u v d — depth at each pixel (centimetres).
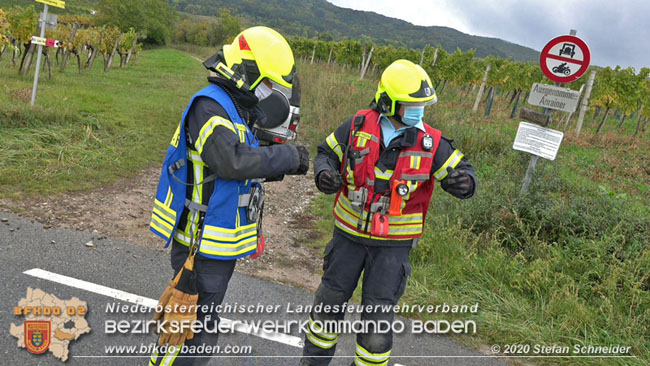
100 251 419
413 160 253
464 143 1009
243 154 208
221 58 226
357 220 264
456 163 259
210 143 208
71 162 655
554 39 573
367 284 265
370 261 266
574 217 571
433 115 1162
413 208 266
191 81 1994
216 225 221
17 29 1281
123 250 430
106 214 514
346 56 3359
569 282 465
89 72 1912
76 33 1791
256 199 237
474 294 450
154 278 392
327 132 1113
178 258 236
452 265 483
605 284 457
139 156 763
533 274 461
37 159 634
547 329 399
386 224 253
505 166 879
